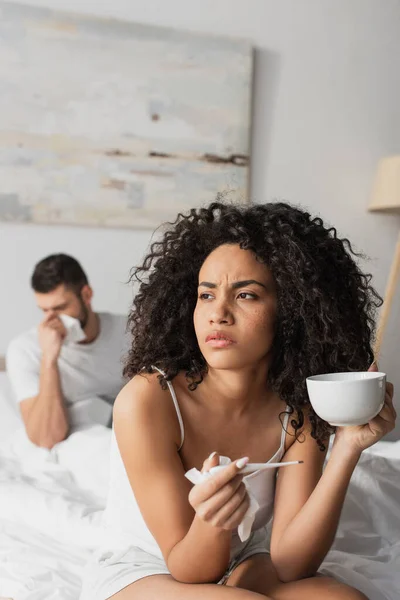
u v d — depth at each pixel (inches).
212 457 33.9
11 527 60.7
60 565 53.2
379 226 133.0
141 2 115.4
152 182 115.6
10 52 107.0
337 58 129.6
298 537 41.1
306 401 44.2
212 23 120.5
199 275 42.2
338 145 130.1
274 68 125.2
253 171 124.2
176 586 38.1
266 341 41.1
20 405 89.6
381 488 63.6
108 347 96.7
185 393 43.3
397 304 115.9
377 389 34.2
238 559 46.4
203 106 118.5
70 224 110.8
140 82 114.5
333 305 42.6
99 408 92.1
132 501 45.0
